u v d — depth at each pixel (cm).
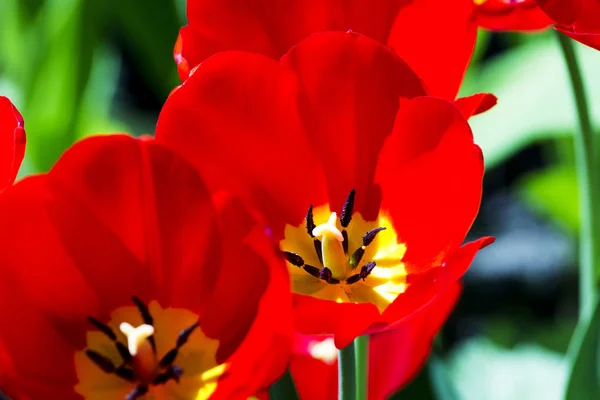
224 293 59
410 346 65
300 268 62
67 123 112
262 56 59
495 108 106
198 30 62
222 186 60
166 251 59
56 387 59
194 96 58
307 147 60
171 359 59
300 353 63
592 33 61
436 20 62
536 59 108
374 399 66
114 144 57
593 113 95
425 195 60
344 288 61
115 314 60
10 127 58
